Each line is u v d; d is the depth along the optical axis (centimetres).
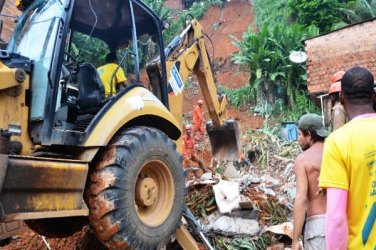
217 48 2098
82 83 400
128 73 484
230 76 1872
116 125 362
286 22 1720
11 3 799
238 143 650
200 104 1173
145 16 479
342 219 199
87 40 512
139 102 393
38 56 350
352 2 1543
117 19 482
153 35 519
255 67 1452
